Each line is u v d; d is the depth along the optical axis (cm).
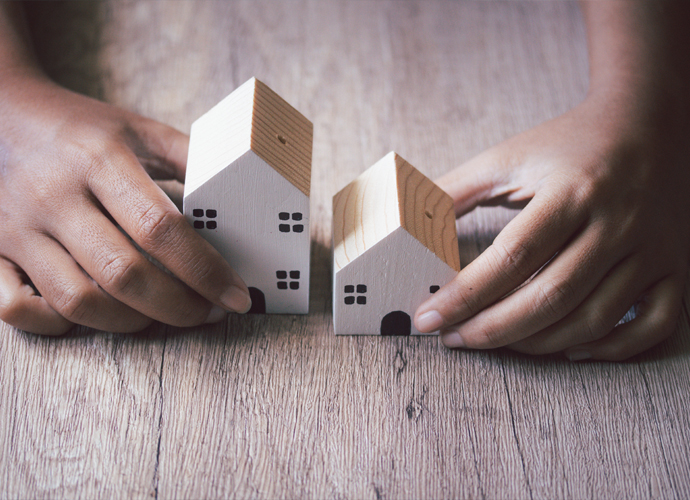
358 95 112
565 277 68
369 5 131
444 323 71
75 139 76
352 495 63
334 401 71
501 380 73
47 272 70
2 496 62
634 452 67
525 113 110
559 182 73
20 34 96
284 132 71
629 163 77
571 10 131
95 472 64
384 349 76
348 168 98
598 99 88
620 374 74
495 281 69
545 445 68
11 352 73
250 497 63
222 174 65
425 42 123
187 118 104
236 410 69
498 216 92
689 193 81
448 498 63
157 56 116
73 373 72
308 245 72
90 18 122
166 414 69
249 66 116
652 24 96
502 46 123
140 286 67
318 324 78
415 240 67
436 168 99
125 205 69
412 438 68
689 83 90
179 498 62
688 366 75
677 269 76
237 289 70
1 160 78
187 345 75
